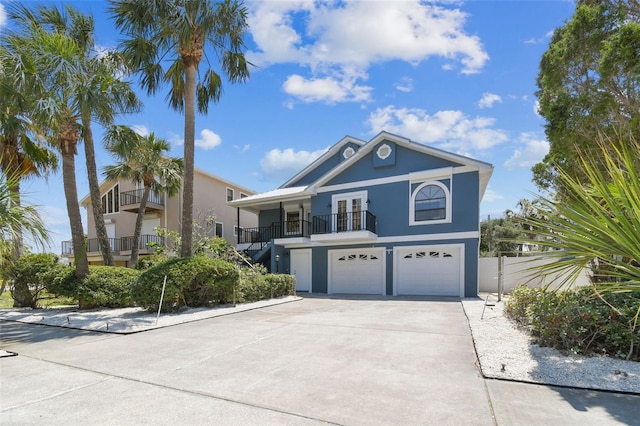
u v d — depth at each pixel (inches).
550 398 132.7
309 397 135.9
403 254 565.0
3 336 256.5
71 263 438.9
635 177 96.5
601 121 348.5
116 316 336.5
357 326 280.7
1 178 223.6
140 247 842.8
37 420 119.0
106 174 671.8
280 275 506.9
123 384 152.9
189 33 382.3
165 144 672.4
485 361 175.8
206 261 382.9
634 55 302.0
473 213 518.6
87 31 458.9
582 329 182.7
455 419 116.1
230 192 957.8
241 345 220.7
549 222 115.9
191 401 133.5
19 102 353.7
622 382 146.1
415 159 567.5
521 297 272.8
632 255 96.7
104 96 369.1
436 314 343.0
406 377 157.8
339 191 626.5
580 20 369.7
